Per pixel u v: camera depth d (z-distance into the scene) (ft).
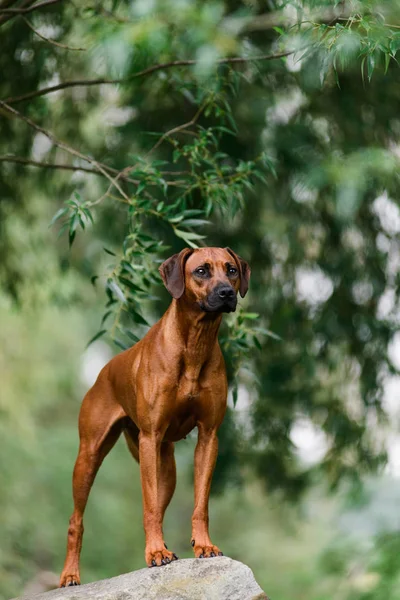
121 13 40.86
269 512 88.22
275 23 38.68
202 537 25.94
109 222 45.85
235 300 25.35
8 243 48.96
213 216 44.70
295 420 48.19
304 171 41.16
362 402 47.67
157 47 31.76
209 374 26.40
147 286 32.45
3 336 74.69
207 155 34.37
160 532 25.80
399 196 41.73
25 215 49.26
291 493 49.44
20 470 74.02
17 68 43.29
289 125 42.34
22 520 71.15
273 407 46.98
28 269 50.83
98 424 28.71
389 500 50.80
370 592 47.91
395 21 31.01
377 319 46.11
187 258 26.23
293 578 55.62
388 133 45.06
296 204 44.09
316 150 42.65
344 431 47.21
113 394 28.71
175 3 32.40
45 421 101.86
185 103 42.70
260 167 42.42
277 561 74.54
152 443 26.21
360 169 38.14
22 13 34.63
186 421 26.81
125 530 84.58
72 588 26.45
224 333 42.63
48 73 44.45
